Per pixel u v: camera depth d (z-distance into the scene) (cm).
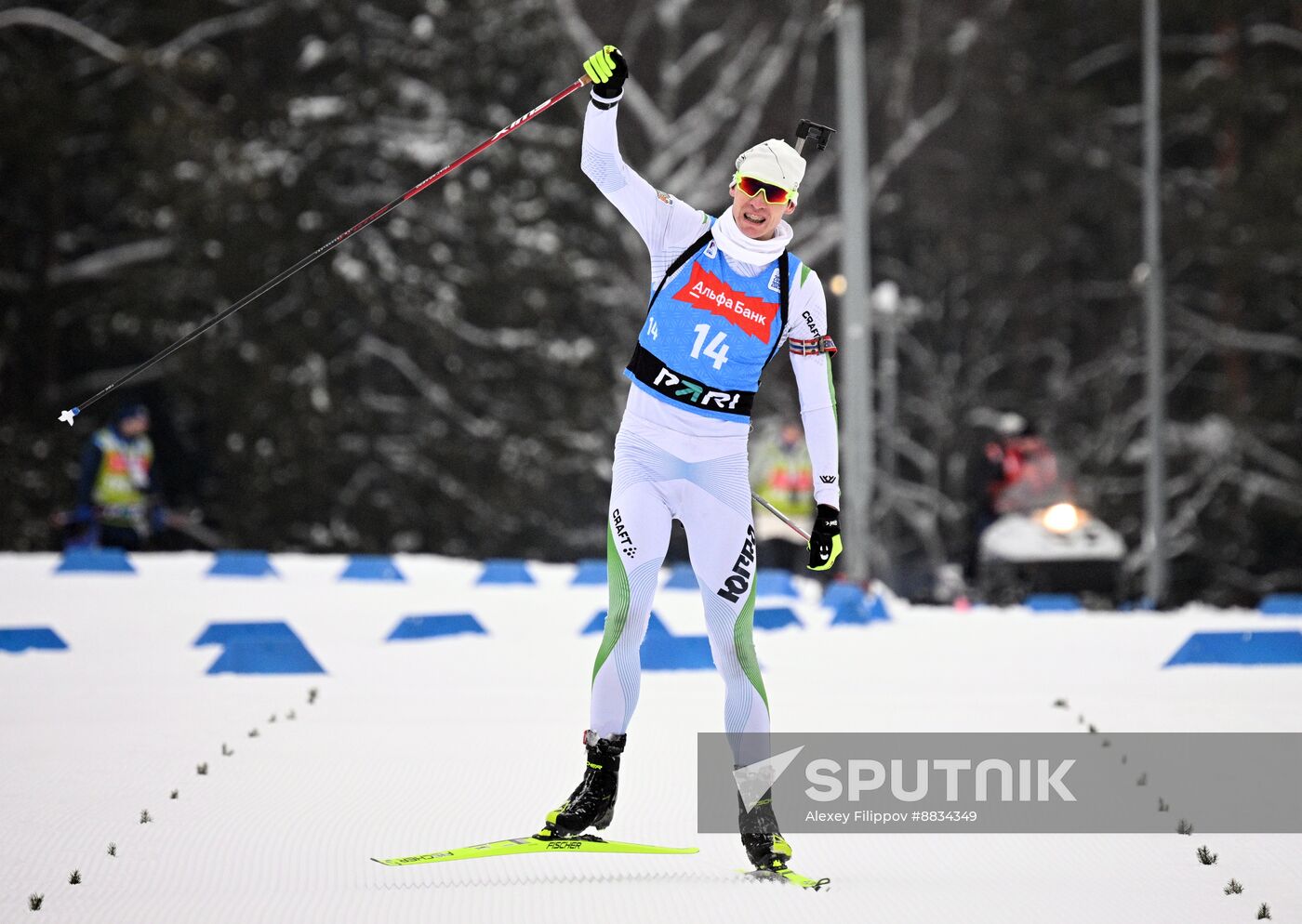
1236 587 12581
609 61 1848
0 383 10588
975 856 1848
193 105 10756
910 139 14488
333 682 3036
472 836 1897
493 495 11194
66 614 4025
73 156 11131
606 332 13112
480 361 11644
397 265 11162
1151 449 8000
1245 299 13362
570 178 12094
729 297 1848
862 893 1677
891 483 9762
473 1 11725
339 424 10494
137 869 1736
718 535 1861
